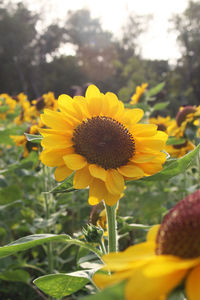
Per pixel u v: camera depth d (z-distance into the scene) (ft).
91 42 182.29
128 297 2.35
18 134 13.69
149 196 13.69
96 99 6.45
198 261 2.55
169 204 13.98
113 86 122.72
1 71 157.79
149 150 6.03
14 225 13.57
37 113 21.27
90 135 5.91
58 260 11.79
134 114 6.39
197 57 139.33
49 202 12.21
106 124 6.08
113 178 5.60
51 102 21.21
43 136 6.24
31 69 163.43
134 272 2.63
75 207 14.15
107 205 6.04
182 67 139.85
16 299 11.75
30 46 172.96
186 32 144.97
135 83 76.43
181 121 14.65
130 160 5.91
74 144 5.95
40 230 11.73
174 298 2.78
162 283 2.53
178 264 2.52
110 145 5.84
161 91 23.98
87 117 6.37
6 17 161.79
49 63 165.78
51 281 5.64
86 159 5.78
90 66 171.42
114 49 167.63
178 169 5.73
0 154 24.16
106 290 2.27
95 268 5.77
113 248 6.00
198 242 3.25
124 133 6.03
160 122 17.01
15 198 12.82
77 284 5.77
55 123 5.97
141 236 13.19
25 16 176.76
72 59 164.04
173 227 3.40
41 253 13.30
